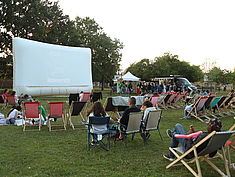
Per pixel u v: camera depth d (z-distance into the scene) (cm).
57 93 1898
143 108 633
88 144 534
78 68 2044
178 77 2998
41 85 1791
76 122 880
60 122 884
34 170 412
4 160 459
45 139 629
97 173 403
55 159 472
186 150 397
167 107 1329
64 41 3044
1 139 620
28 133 696
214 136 345
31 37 2834
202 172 412
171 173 407
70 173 402
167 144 587
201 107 949
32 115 739
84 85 2070
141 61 4869
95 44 3600
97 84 5978
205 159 414
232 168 431
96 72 3697
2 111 1154
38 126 803
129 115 544
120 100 891
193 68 5106
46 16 2872
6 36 2783
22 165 436
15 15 2658
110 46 3662
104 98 2009
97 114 550
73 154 505
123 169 423
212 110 1101
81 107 765
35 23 2703
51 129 759
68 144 582
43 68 1812
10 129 747
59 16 3017
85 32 3681
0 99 1215
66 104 1423
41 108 825
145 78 4712
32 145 569
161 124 855
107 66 3775
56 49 1923
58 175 393
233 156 495
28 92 1714
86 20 3731
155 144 587
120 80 2908
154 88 2752
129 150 538
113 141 613
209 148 366
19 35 2773
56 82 1886
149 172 409
